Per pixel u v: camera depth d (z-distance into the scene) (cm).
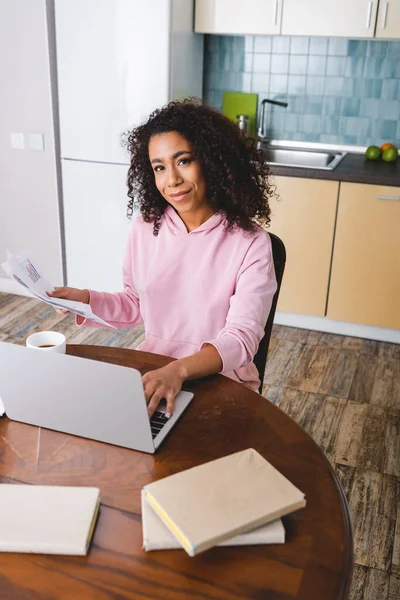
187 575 87
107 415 111
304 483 106
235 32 325
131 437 112
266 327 167
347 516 100
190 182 152
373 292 320
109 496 101
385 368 304
